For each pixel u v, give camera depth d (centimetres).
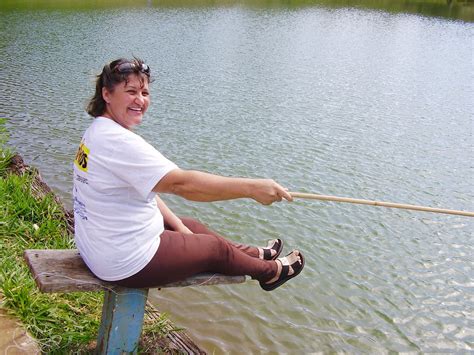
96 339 353
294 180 809
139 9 2772
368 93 1418
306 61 1794
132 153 274
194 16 2691
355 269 595
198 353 373
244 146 935
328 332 495
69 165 784
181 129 995
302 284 559
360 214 718
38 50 1623
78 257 316
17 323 343
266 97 1284
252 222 670
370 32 2631
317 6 3716
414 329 512
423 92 1472
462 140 1070
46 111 1040
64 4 2669
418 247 652
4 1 2580
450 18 3481
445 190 820
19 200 514
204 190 285
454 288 579
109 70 285
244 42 2062
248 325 489
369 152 959
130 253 284
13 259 419
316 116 1161
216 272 325
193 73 1482
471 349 493
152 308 417
